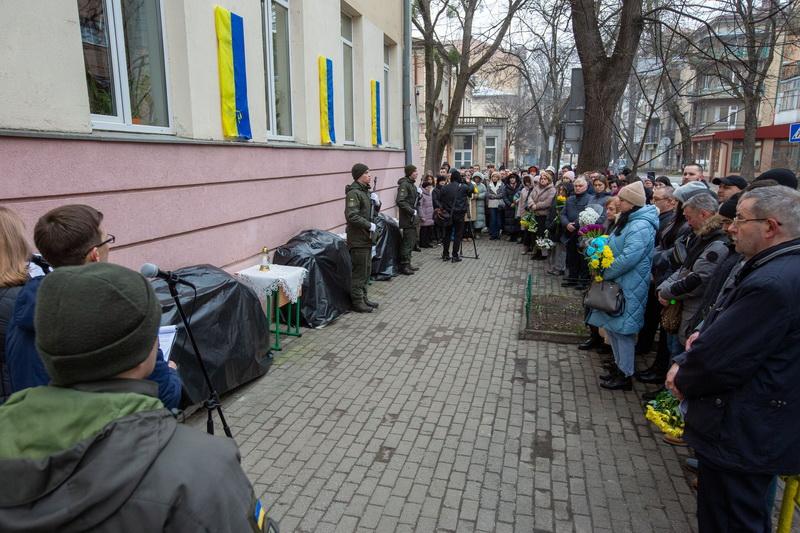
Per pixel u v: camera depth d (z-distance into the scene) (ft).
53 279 3.48
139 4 15.31
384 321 22.24
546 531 9.45
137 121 15.35
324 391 15.12
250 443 12.26
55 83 11.57
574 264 28.50
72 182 12.10
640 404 14.42
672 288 12.63
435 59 62.08
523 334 19.85
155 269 7.11
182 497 3.20
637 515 9.90
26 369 6.44
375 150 36.22
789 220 7.01
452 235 40.04
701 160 117.39
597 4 32.65
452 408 14.15
